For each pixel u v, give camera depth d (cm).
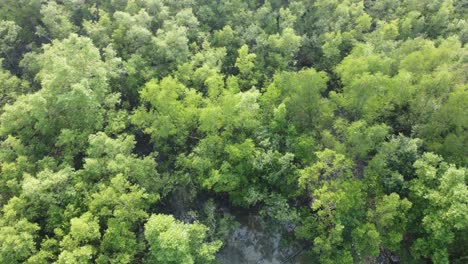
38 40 7688
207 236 5181
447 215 4294
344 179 5059
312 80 5631
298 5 7688
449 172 4484
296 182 5419
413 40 6700
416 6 7800
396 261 5334
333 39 7012
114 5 7644
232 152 5172
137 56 6412
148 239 4169
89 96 5178
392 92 5544
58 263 3878
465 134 5106
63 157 5225
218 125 5434
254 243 5681
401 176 4941
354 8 7681
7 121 5191
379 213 4791
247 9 7750
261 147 5453
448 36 7194
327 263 4753
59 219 4494
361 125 5234
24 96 5572
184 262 3941
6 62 7056
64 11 7369
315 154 5303
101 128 5653
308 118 5847
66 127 5478
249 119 5462
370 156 5759
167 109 5509
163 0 7631
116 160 4878
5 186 4809
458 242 4725
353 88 5503
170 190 5475
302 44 7406
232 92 5916
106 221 4572
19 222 4188
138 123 5622
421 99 5522
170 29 6875
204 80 6253
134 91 6412
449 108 5134
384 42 6912
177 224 4303
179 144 5797
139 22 6881
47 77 5603
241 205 5562
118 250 4416
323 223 4884
